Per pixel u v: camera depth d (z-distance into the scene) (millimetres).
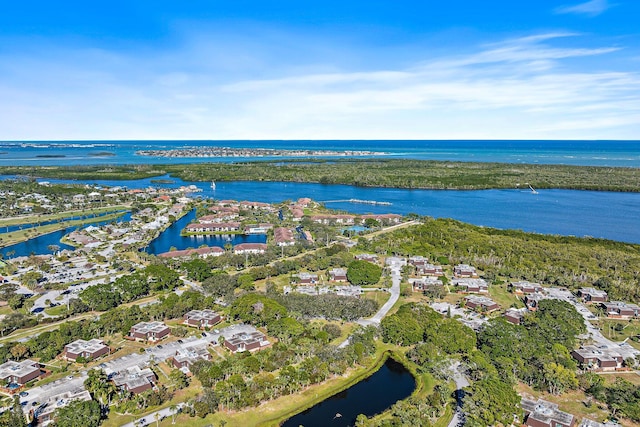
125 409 126625
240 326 177500
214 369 140250
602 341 173750
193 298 196375
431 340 166375
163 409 128250
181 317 188750
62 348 160375
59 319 185250
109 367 146500
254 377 142125
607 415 129375
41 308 198125
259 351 160250
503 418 123625
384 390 144625
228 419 126438
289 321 171500
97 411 120625
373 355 164500
